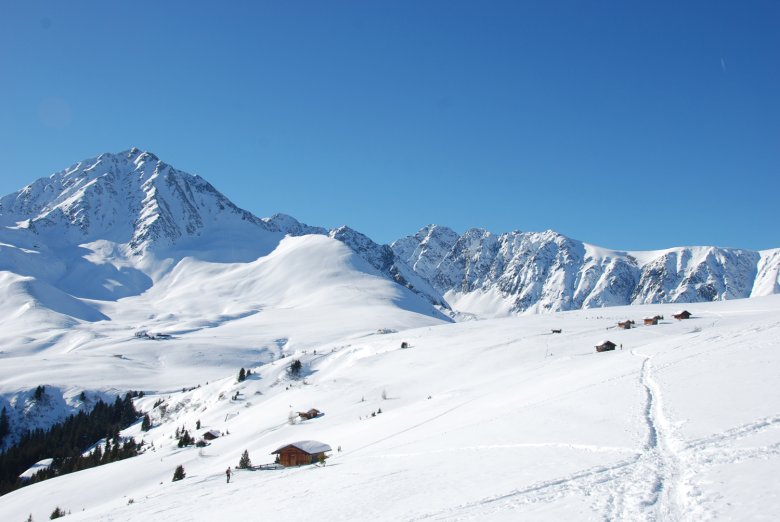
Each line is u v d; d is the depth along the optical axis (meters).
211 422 128.75
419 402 90.31
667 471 25.19
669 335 118.38
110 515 48.41
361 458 51.97
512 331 145.75
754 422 29.62
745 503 19.19
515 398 65.94
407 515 26.23
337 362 157.38
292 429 96.31
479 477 31.23
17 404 179.50
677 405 38.31
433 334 158.75
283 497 38.59
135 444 133.50
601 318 159.50
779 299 167.62
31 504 85.75
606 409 42.69
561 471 28.56
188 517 39.56
